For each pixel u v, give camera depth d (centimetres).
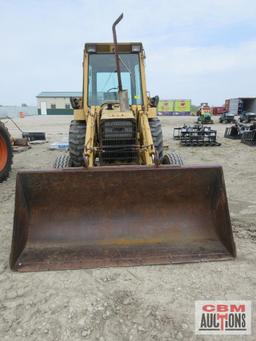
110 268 291
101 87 506
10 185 624
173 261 294
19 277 279
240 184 619
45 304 245
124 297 252
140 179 327
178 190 335
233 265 296
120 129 412
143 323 224
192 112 5491
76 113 500
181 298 250
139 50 495
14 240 289
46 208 324
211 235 325
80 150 489
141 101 504
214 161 876
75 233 318
